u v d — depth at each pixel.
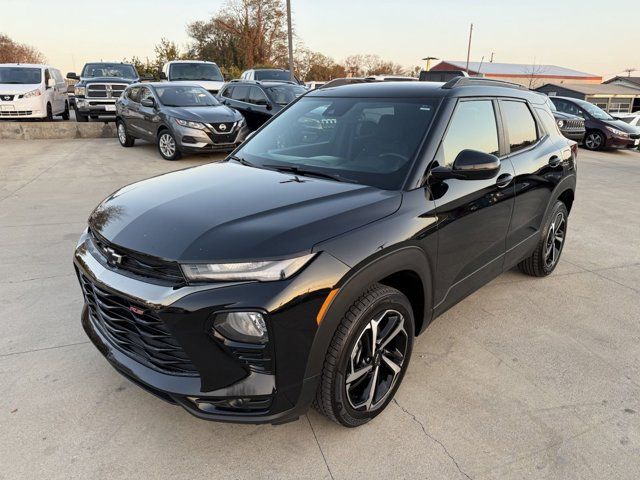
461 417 2.60
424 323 2.78
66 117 18.44
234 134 10.08
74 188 7.53
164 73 17.77
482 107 3.25
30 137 13.61
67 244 4.94
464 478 2.21
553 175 3.97
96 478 2.15
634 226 6.29
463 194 2.84
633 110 46.38
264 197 2.46
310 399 2.16
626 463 2.32
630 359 3.20
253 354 2.01
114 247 2.24
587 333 3.52
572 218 6.64
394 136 2.87
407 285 2.71
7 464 2.20
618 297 4.12
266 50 45.03
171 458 2.27
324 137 3.16
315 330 2.06
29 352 3.04
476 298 4.04
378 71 55.91
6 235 5.19
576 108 15.49
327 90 3.64
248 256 1.99
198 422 2.50
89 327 2.61
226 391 2.04
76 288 3.93
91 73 17.02
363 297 2.29
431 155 2.73
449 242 2.76
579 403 2.74
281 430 2.46
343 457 2.31
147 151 11.55
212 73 17.25
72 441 2.35
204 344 2.00
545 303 3.97
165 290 2.02
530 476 2.23
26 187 7.54
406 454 2.33
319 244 2.09
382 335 2.45
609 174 10.40
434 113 2.90
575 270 4.72
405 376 2.93
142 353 2.26
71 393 2.68
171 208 2.38
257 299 1.96
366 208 2.37
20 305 3.63
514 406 2.70
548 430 2.52
